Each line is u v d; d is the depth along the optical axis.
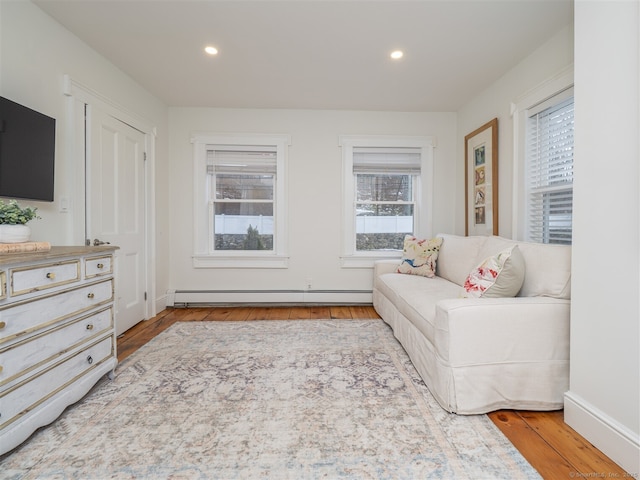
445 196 3.79
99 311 1.76
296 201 3.72
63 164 2.12
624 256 1.19
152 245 3.24
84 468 1.19
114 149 2.66
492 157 2.93
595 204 1.31
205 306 3.72
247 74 2.82
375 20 2.07
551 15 2.01
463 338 1.54
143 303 3.13
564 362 1.57
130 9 1.96
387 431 1.42
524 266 1.80
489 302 1.59
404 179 3.84
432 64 2.63
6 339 1.22
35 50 1.91
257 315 3.35
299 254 3.74
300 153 3.70
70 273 1.55
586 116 1.34
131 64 2.63
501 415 1.55
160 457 1.25
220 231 3.77
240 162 3.70
